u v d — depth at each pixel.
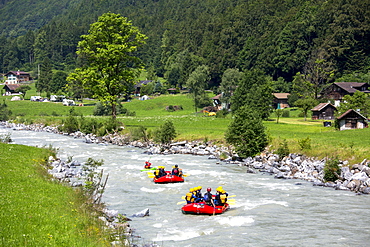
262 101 94.00
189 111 151.88
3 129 92.69
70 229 16.11
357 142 40.78
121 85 72.44
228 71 146.75
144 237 19.31
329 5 183.62
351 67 163.25
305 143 42.09
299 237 19.62
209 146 54.12
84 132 77.81
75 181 31.00
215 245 18.45
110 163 43.03
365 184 30.30
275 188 30.98
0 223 15.06
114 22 69.88
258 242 18.91
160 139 58.06
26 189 21.75
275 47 184.00
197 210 23.55
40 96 195.00
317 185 32.12
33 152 39.31
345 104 84.56
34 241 13.89
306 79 150.62
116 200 26.95
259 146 46.31
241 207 25.41
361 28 164.88
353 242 18.92
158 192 29.52
